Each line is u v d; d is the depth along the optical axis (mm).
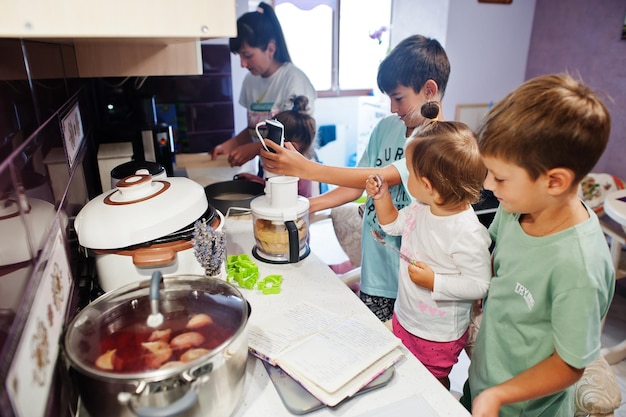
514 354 830
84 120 1327
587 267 680
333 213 2008
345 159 3672
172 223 790
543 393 700
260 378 700
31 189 588
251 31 2006
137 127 1542
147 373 487
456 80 3057
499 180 713
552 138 625
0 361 408
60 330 614
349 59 3535
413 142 953
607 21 2641
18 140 579
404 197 1244
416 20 3160
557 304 704
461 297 922
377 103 3295
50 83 838
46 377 528
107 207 800
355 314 852
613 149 2748
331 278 981
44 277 574
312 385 652
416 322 1023
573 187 675
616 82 2654
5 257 472
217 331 582
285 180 1015
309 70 3459
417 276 952
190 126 2732
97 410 521
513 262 807
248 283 931
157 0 543
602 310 728
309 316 826
